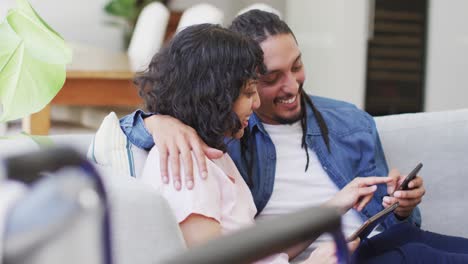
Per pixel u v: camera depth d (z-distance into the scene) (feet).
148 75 4.81
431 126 6.72
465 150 6.72
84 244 2.24
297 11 17.49
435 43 14.42
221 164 4.93
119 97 9.98
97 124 12.21
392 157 6.61
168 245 3.50
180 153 4.33
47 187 1.63
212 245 1.64
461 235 6.68
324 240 5.67
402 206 5.56
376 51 15.23
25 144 4.48
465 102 13.82
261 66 4.76
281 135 5.88
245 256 1.65
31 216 1.62
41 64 4.30
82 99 9.86
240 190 4.97
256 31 5.49
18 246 1.63
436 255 4.95
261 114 5.81
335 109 6.21
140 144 4.75
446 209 6.67
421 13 14.92
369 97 15.40
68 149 1.67
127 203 3.40
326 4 15.76
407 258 4.94
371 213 5.86
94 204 1.64
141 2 20.04
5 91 4.29
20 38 4.27
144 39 13.89
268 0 20.97
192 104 4.52
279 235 1.74
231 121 4.55
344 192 5.38
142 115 4.90
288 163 5.84
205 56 4.50
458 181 6.69
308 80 16.80
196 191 4.17
